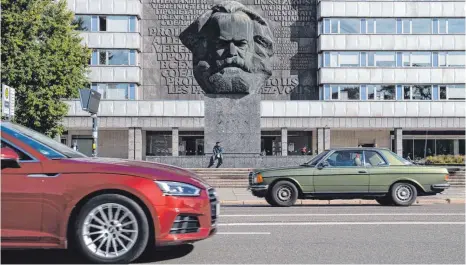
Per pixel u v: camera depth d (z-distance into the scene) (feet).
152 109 175.52
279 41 181.78
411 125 180.65
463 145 186.09
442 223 35.04
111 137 185.37
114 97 175.94
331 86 179.42
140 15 178.40
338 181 50.26
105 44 175.63
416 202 55.77
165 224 20.70
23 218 20.31
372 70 179.83
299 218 38.75
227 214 42.29
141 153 176.04
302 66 181.88
